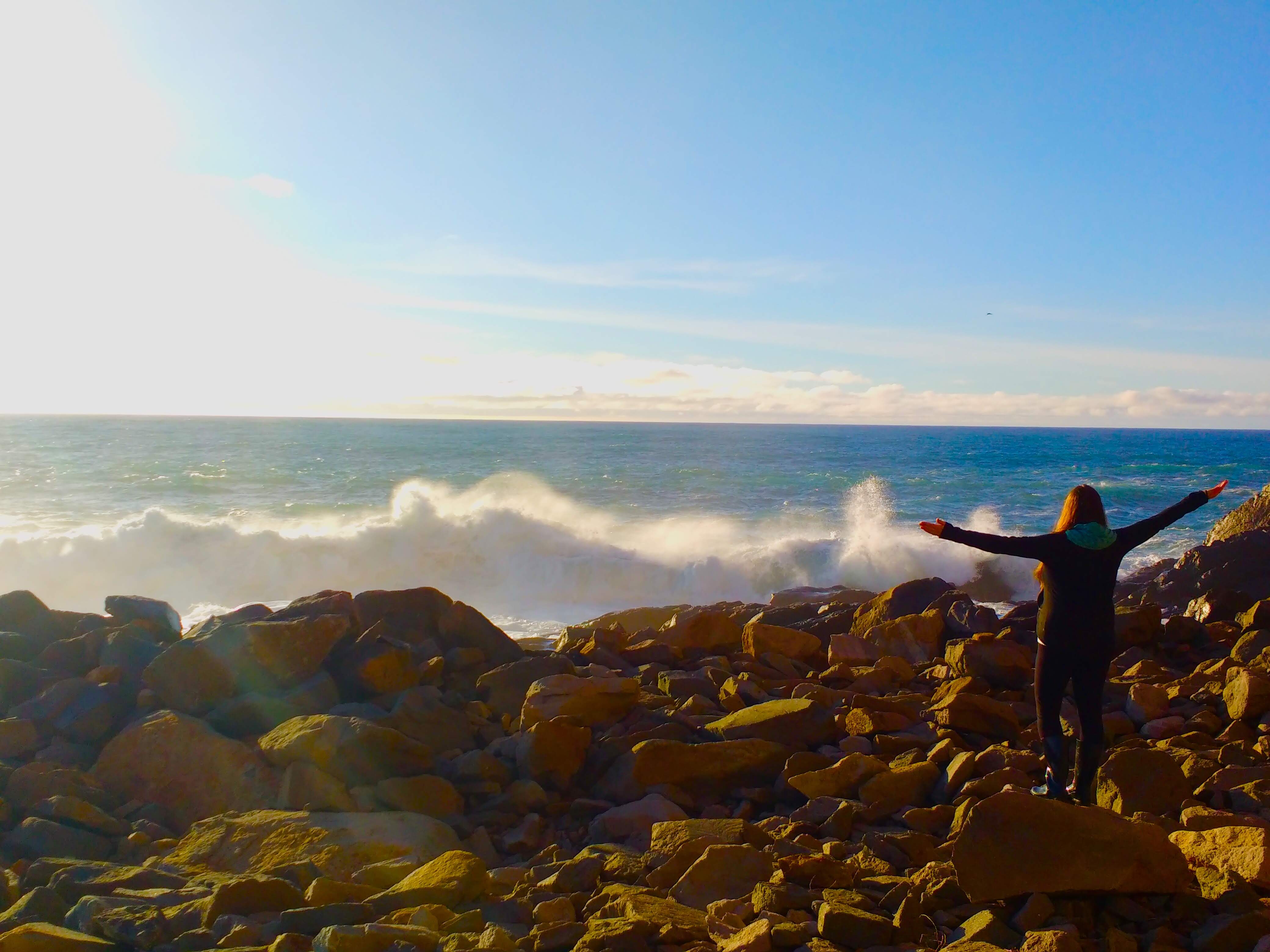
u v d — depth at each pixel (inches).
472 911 155.7
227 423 6215.6
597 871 177.2
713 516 1299.2
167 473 1866.4
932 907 149.0
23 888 176.1
